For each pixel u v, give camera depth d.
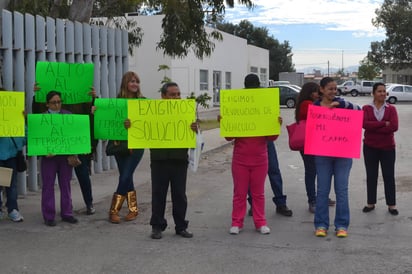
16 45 8.38
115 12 17.02
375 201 7.36
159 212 6.11
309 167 7.29
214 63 37.03
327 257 5.41
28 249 5.73
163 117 5.98
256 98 6.07
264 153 6.25
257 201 6.34
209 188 9.22
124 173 6.83
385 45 56.72
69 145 6.57
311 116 6.05
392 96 43.25
